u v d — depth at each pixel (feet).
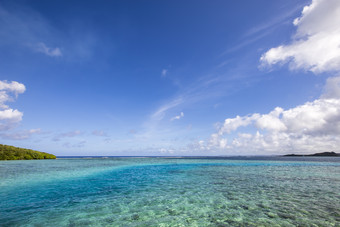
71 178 63.67
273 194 40.27
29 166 103.65
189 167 113.09
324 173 79.20
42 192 42.42
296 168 104.37
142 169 101.60
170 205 32.45
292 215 27.43
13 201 34.91
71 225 23.97
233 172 84.12
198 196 38.55
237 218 26.27
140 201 34.86
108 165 130.31
